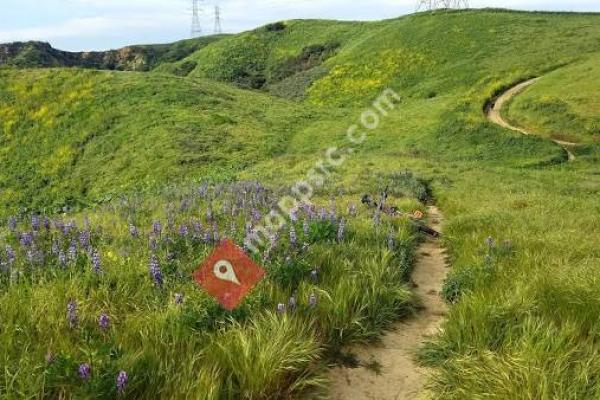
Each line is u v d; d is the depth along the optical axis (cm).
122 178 4928
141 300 634
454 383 510
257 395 473
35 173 5388
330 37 12638
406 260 988
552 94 5831
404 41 10162
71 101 6519
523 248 970
